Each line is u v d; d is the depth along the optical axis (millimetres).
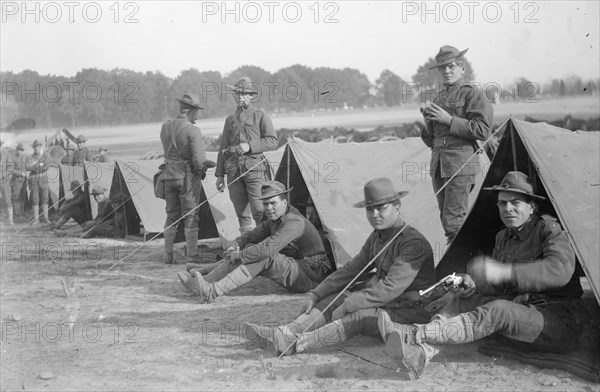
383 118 25172
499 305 4402
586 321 4734
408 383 4293
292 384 4336
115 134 24406
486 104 6758
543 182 4887
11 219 15180
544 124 5922
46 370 4703
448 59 6918
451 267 5750
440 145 6891
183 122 9031
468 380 4312
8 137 20938
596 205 4773
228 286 6656
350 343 5098
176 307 6508
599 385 4152
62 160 17281
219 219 9969
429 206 7879
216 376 4516
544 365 4480
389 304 4977
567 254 4562
